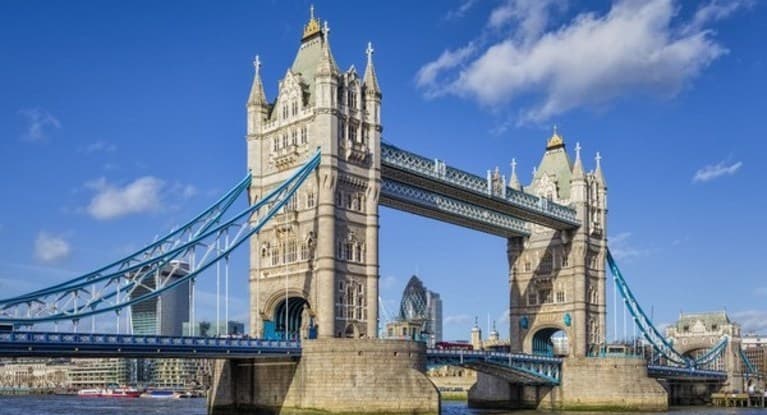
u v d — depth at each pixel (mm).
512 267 152875
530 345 148500
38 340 73812
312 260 100375
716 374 174750
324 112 100688
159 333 112812
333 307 97875
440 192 121250
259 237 107188
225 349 86438
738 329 199125
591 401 133125
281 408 95000
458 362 114438
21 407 169750
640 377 134375
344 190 102375
